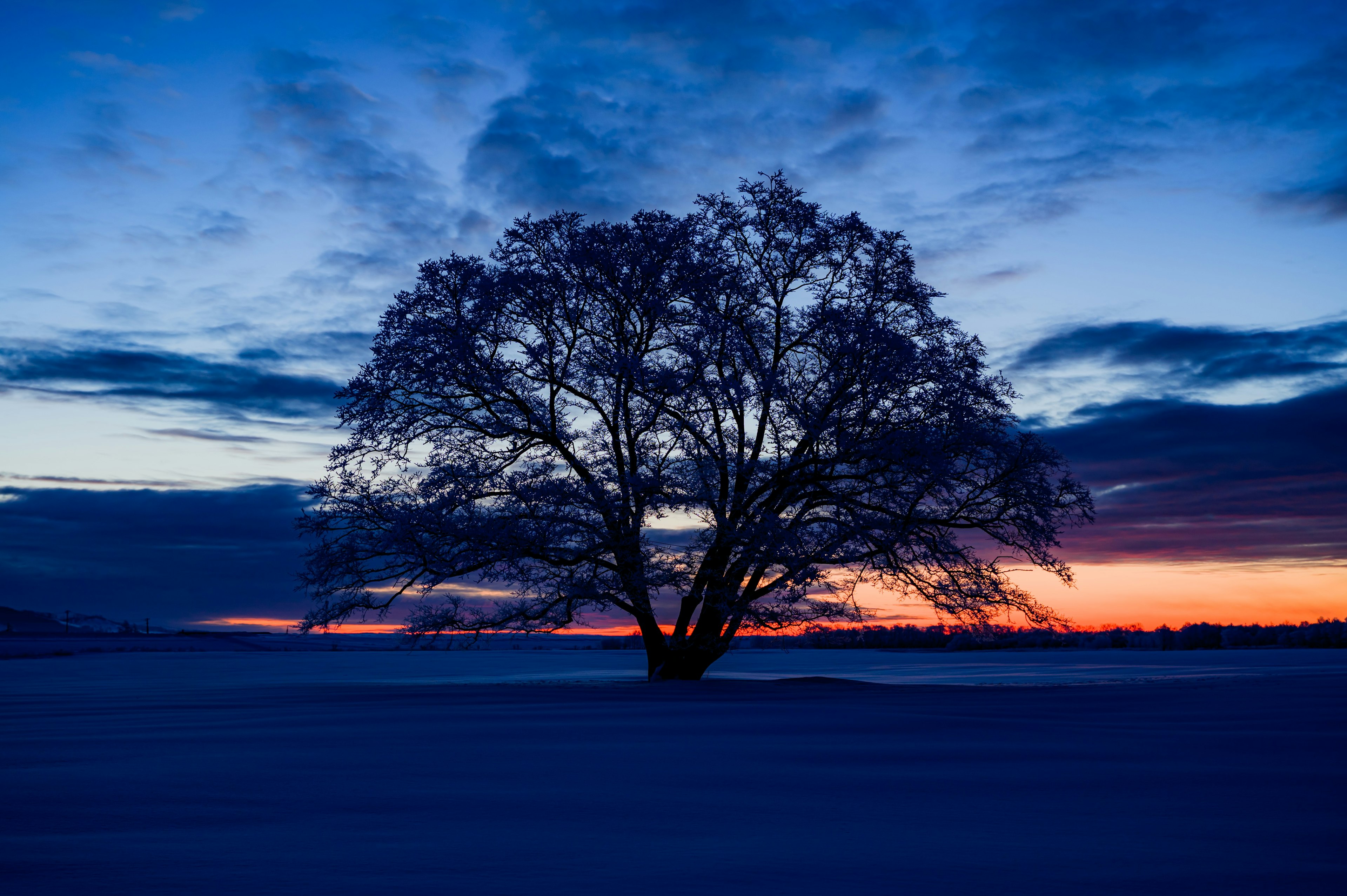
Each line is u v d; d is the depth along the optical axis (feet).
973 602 89.66
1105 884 16.37
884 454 84.02
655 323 93.09
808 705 58.75
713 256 92.89
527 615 89.76
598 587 88.69
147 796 25.50
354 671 133.69
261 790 26.35
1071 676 99.09
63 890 15.97
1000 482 88.02
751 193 95.40
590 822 21.75
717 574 87.56
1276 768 30.27
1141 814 22.66
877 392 84.17
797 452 89.20
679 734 41.50
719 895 15.75
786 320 95.40
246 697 72.84
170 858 18.33
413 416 92.63
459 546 88.48
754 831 20.84
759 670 125.29
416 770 30.25
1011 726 44.62
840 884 16.39
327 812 23.07
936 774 29.07
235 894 15.75
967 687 80.84
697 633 92.17
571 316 94.58
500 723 46.85
